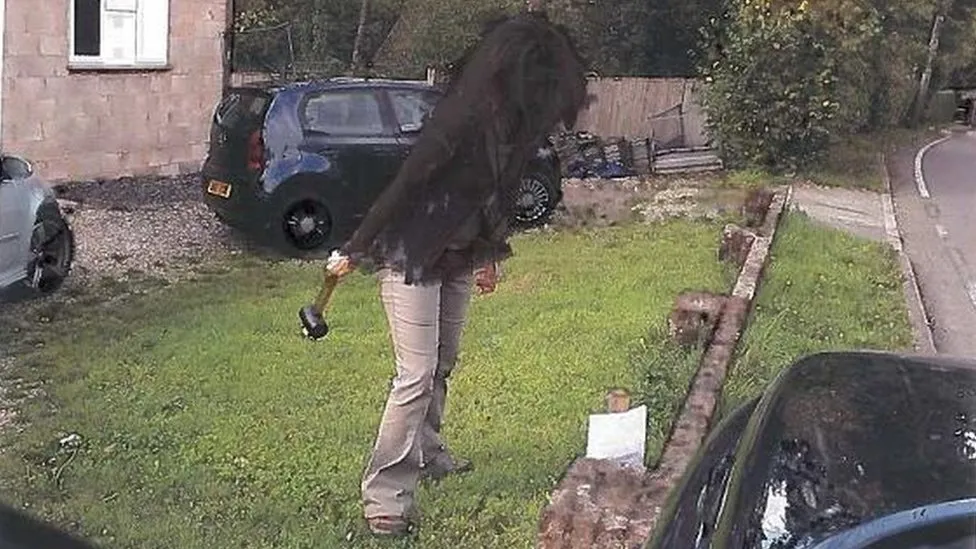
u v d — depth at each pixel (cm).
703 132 2531
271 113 1248
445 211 507
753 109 2273
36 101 1541
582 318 970
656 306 1015
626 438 538
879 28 2523
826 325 990
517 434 678
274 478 614
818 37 2253
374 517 546
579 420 701
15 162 978
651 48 3105
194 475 613
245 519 565
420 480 600
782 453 295
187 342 870
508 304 1018
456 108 498
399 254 511
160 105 1750
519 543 541
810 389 330
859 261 1348
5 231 935
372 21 2980
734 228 1259
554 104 503
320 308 542
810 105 2258
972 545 237
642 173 2316
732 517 284
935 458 279
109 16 1667
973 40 4872
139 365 811
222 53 1847
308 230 1260
